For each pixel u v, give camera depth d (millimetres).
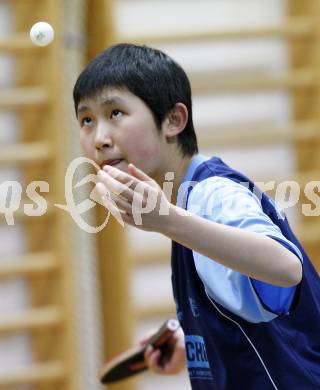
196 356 4074
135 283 8320
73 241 8031
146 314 8266
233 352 3850
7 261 7980
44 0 7949
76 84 3879
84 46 8078
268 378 3824
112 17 8078
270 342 3814
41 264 7996
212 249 3307
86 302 8133
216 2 8508
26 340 8094
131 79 3771
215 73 8477
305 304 3920
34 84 8109
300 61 8703
